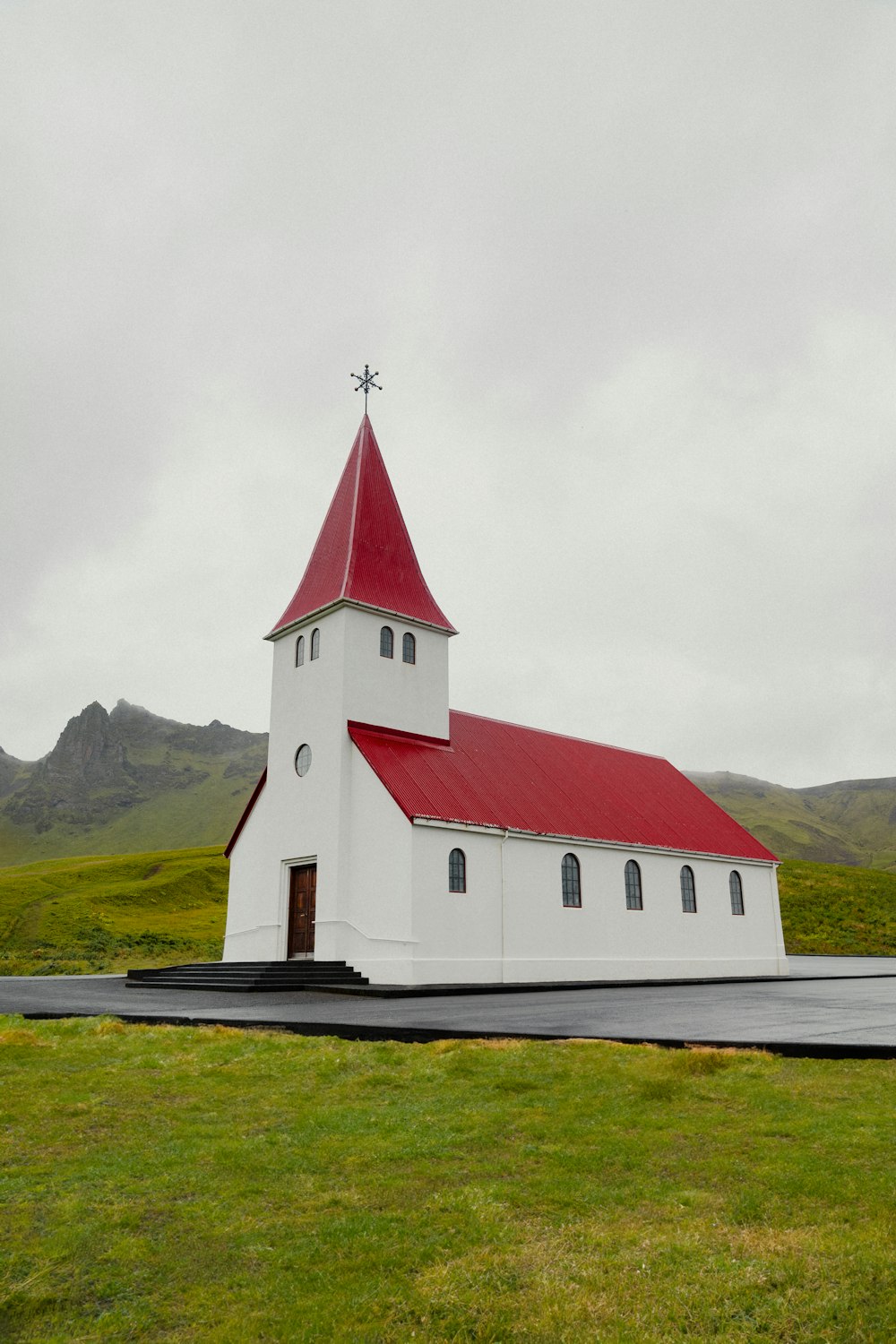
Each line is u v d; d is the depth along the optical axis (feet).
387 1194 22.33
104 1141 26.89
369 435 115.75
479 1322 16.22
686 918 116.16
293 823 99.81
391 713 101.19
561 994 78.02
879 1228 19.15
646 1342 15.46
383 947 86.12
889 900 218.38
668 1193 21.84
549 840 99.81
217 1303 17.16
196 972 92.32
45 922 167.43
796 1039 38.81
